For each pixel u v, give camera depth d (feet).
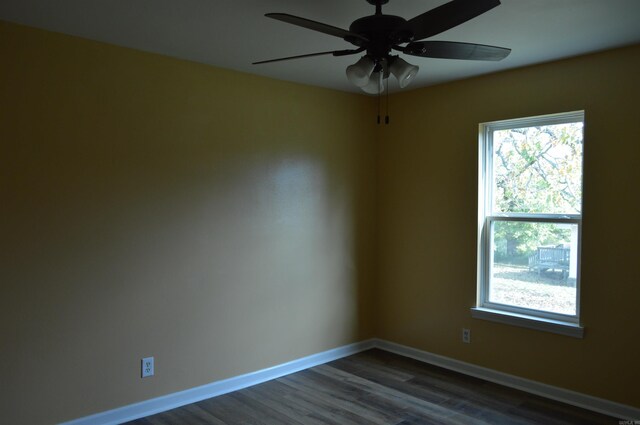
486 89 12.90
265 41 10.09
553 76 11.62
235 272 12.39
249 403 11.57
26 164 9.31
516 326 12.46
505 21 8.89
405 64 7.49
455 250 13.71
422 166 14.46
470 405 11.43
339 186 14.75
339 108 14.70
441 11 6.21
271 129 13.07
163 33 9.64
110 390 10.42
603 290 10.96
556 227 12.00
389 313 15.55
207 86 11.81
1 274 9.09
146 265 10.88
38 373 9.53
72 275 9.89
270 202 13.07
